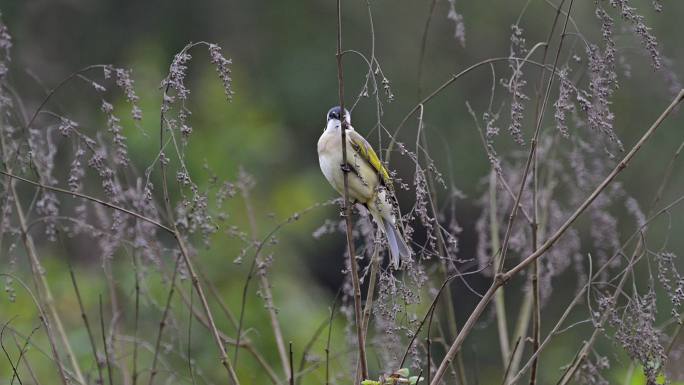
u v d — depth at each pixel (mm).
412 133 25625
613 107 22438
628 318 7516
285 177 20297
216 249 13328
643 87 22016
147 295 10211
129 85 7828
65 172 13984
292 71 26953
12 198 8891
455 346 7172
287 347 12766
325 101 26734
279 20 27406
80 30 24516
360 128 26094
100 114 19531
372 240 8719
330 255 22906
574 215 7160
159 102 17625
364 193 10062
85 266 14477
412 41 26750
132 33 25609
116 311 9945
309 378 11977
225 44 26812
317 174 23844
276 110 25578
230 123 18469
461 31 8547
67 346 8742
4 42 9312
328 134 10383
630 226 18922
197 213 8148
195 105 19438
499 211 10984
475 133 25297
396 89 26188
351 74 26781
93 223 13789
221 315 12539
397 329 7496
